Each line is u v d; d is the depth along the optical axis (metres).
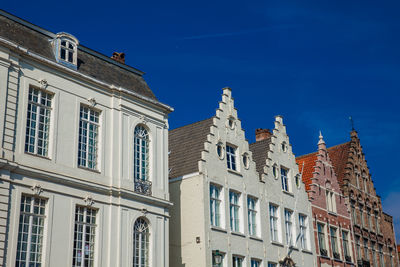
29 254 19.94
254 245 30.64
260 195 32.38
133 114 25.59
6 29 22.06
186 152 30.38
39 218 20.69
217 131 30.61
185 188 28.91
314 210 37.25
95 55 25.78
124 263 23.03
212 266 27.30
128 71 27.27
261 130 41.59
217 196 29.44
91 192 22.69
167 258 25.17
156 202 25.30
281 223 33.53
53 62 22.50
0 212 19.17
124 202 23.78
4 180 19.58
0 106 20.22
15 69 21.14
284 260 32.53
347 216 41.09
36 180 20.73
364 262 41.28
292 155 36.88
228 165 30.97
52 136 21.84
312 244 35.88
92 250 22.25
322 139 40.97
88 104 23.69
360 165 45.94
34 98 21.84
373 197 46.72
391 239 47.81
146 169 25.70
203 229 27.47
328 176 40.38
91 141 23.66
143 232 24.53
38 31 23.66
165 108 27.27
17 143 20.53
